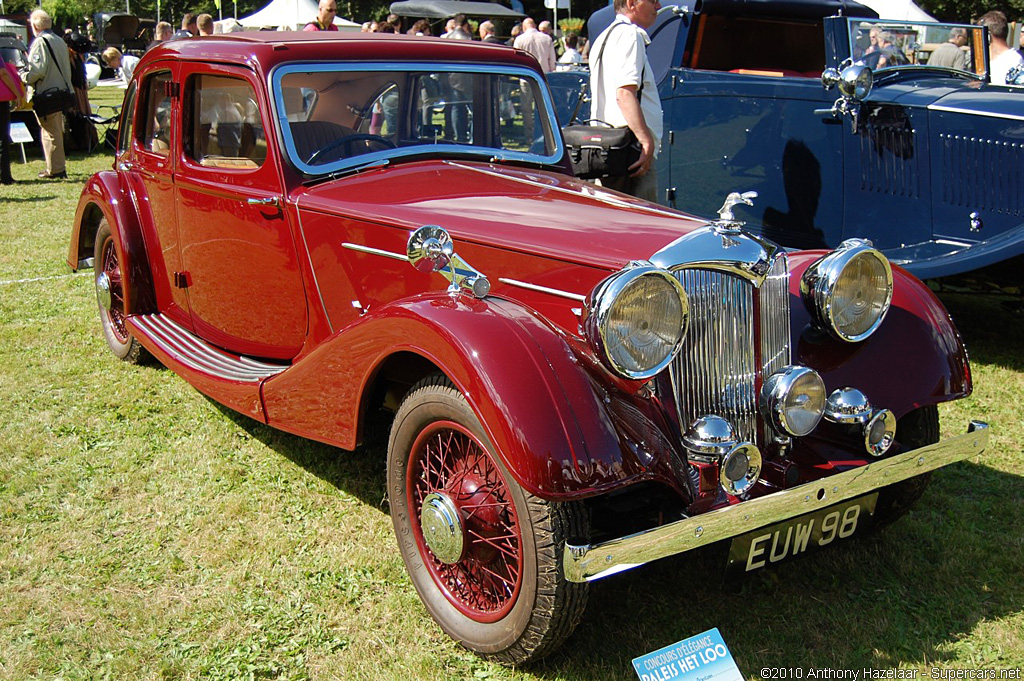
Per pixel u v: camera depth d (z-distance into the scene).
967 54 5.85
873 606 2.66
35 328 5.12
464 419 2.29
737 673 2.31
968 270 4.49
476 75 3.71
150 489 3.34
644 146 4.65
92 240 4.90
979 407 4.18
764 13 6.14
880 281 2.73
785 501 2.28
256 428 3.89
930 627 2.56
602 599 2.69
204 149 3.69
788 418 2.49
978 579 2.79
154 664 2.39
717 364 2.49
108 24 23.66
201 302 3.92
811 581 2.80
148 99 4.15
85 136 12.56
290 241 3.32
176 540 3.01
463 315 2.31
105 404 4.11
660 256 2.36
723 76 5.92
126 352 4.58
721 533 2.19
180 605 2.65
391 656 2.44
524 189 3.23
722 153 6.03
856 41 5.24
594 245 2.54
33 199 8.95
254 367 3.57
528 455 2.06
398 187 3.20
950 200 5.00
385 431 3.84
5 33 12.96
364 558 2.90
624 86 4.64
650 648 2.47
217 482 3.40
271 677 2.36
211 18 9.90
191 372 3.55
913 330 2.85
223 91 3.50
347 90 3.42
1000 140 4.74
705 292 2.44
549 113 3.92
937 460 2.58
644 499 2.42
